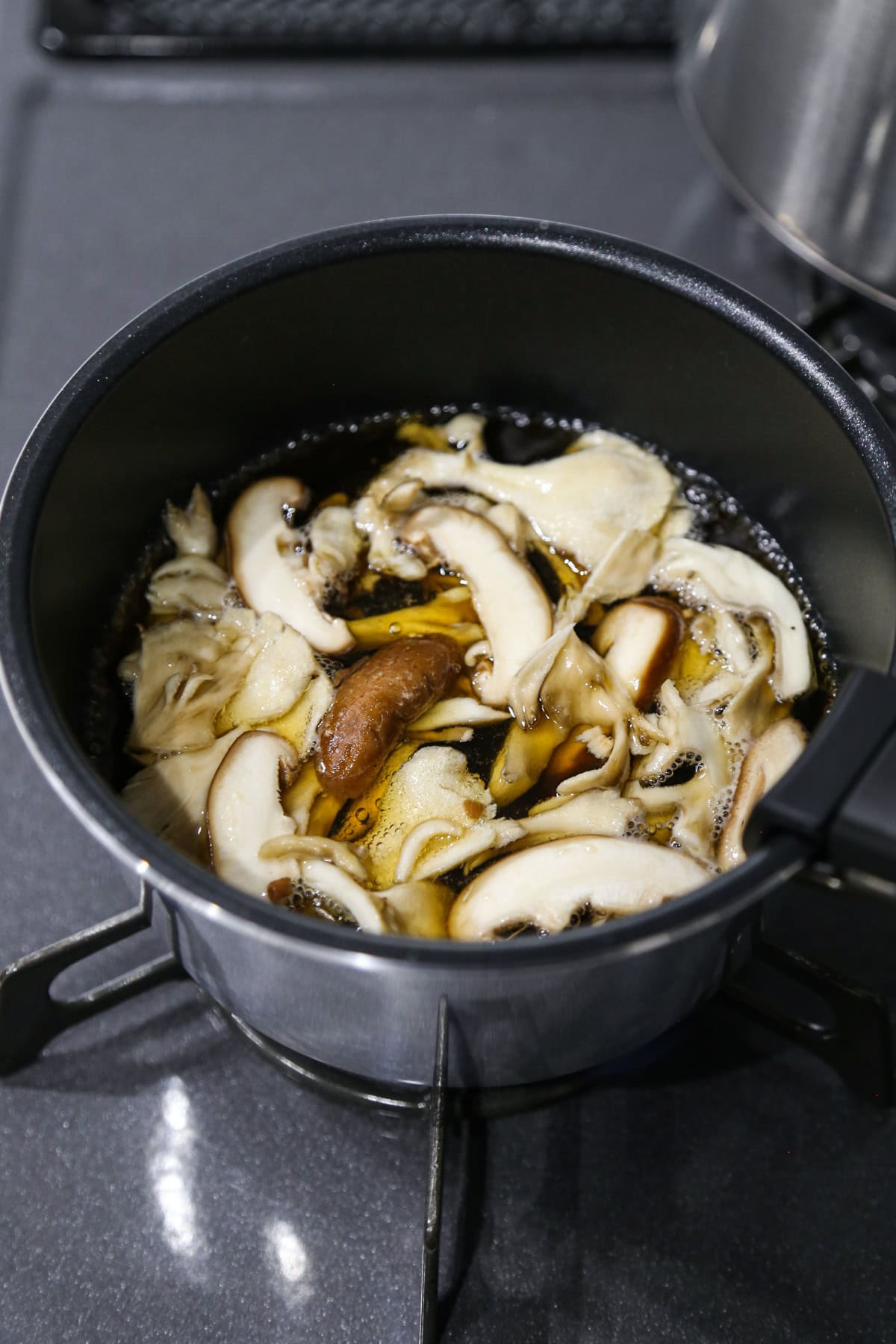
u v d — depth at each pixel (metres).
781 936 0.53
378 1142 0.51
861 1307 0.49
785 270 0.66
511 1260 0.49
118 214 0.67
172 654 0.53
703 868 0.50
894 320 0.61
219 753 0.52
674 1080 0.52
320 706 0.52
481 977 0.42
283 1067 0.51
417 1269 0.49
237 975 0.46
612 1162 0.51
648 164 0.68
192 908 0.43
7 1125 0.51
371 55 0.70
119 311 0.65
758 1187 0.50
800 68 0.56
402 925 0.49
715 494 0.58
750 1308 0.49
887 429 0.50
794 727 0.52
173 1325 0.48
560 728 0.52
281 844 0.49
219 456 0.57
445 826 0.50
